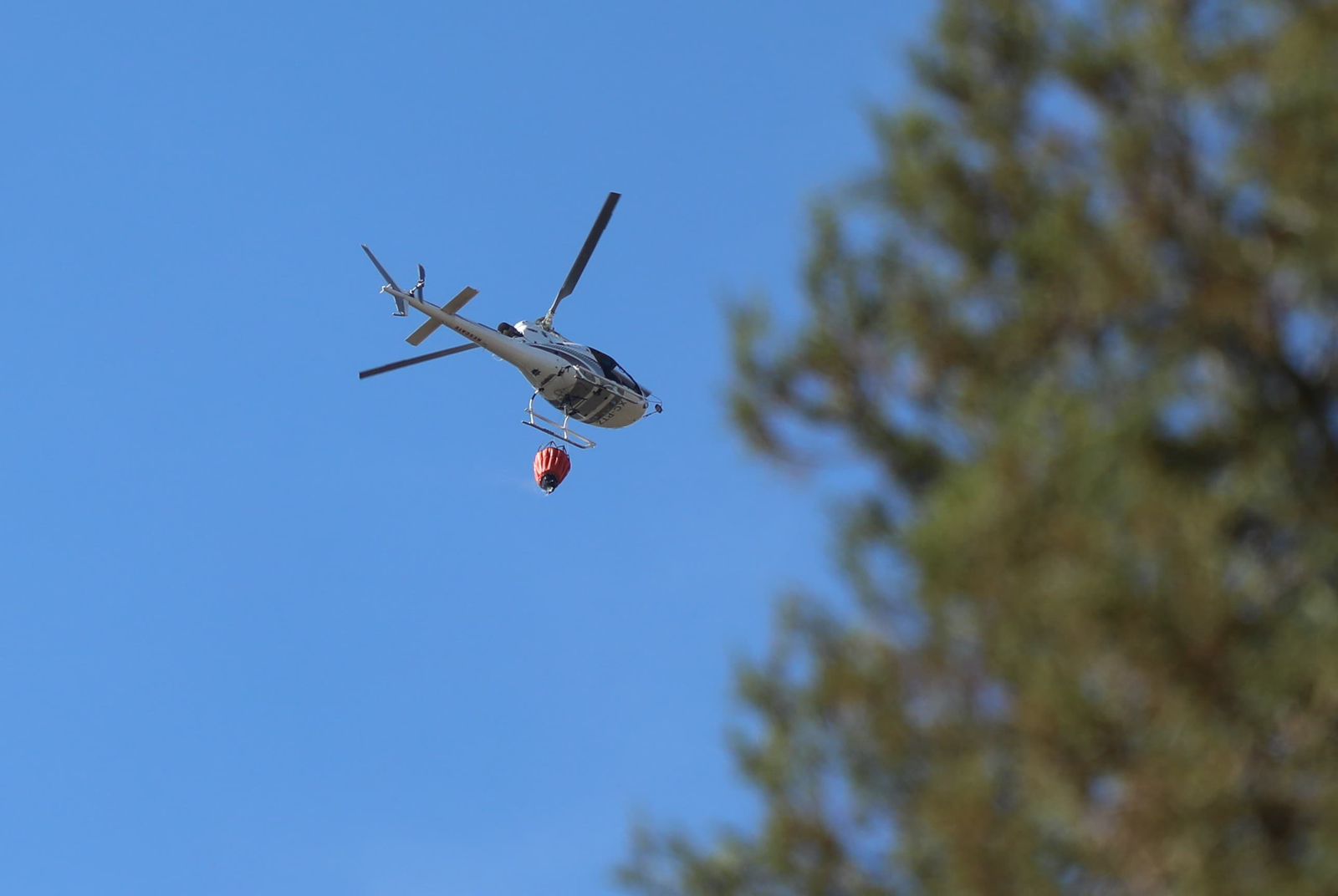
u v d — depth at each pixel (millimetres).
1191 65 25891
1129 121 26797
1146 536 22859
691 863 27953
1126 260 25391
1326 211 24469
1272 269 24875
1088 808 23344
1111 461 23641
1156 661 22406
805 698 26516
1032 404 24859
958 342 27156
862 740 25969
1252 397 25234
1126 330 25922
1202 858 22344
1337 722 22547
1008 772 24469
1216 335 25438
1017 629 23562
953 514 24297
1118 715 22875
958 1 29000
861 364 28875
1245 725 22500
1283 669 21969
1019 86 28516
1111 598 22469
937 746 25078
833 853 26344
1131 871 22875
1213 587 22328
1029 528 23531
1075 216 26094
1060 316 26281
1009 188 27781
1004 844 23578
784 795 26641
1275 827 22469
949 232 27844
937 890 24766
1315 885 21688
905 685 25484
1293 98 24781
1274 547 24203
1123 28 27250
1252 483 24031
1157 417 24281
